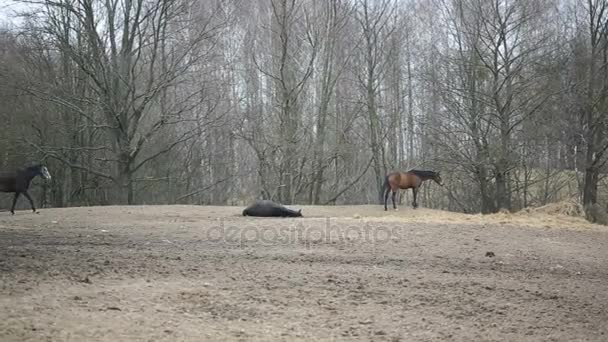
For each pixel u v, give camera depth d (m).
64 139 37.78
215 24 35.69
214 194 41.84
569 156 34.31
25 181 19.75
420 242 12.88
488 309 7.68
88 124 34.09
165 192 40.78
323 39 37.72
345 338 6.21
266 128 37.34
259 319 6.73
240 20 39.38
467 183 37.25
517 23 30.91
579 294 8.71
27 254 10.24
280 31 36.59
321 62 38.38
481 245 12.79
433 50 39.69
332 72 39.38
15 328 5.65
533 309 7.80
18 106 36.03
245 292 7.92
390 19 39.22
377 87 40.03
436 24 46.31
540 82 30.72
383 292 8.29
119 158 33.19
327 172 41.34
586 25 33.56
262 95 39.84
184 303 7.15
